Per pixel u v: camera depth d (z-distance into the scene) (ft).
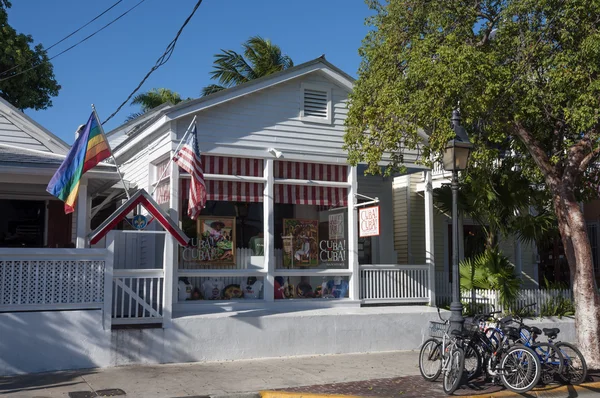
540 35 42.73
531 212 65.77
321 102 50.42
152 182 49.08
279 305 47.16
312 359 43.27
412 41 45.70
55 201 53.88
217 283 46.06
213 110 46.14
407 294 51.96
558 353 34.58
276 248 48.62
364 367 40.55
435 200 56.24
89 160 38.50
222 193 46.34
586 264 40.75
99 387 33.01
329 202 50.24
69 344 37.68
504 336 34.88
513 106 42.78
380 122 45.73
